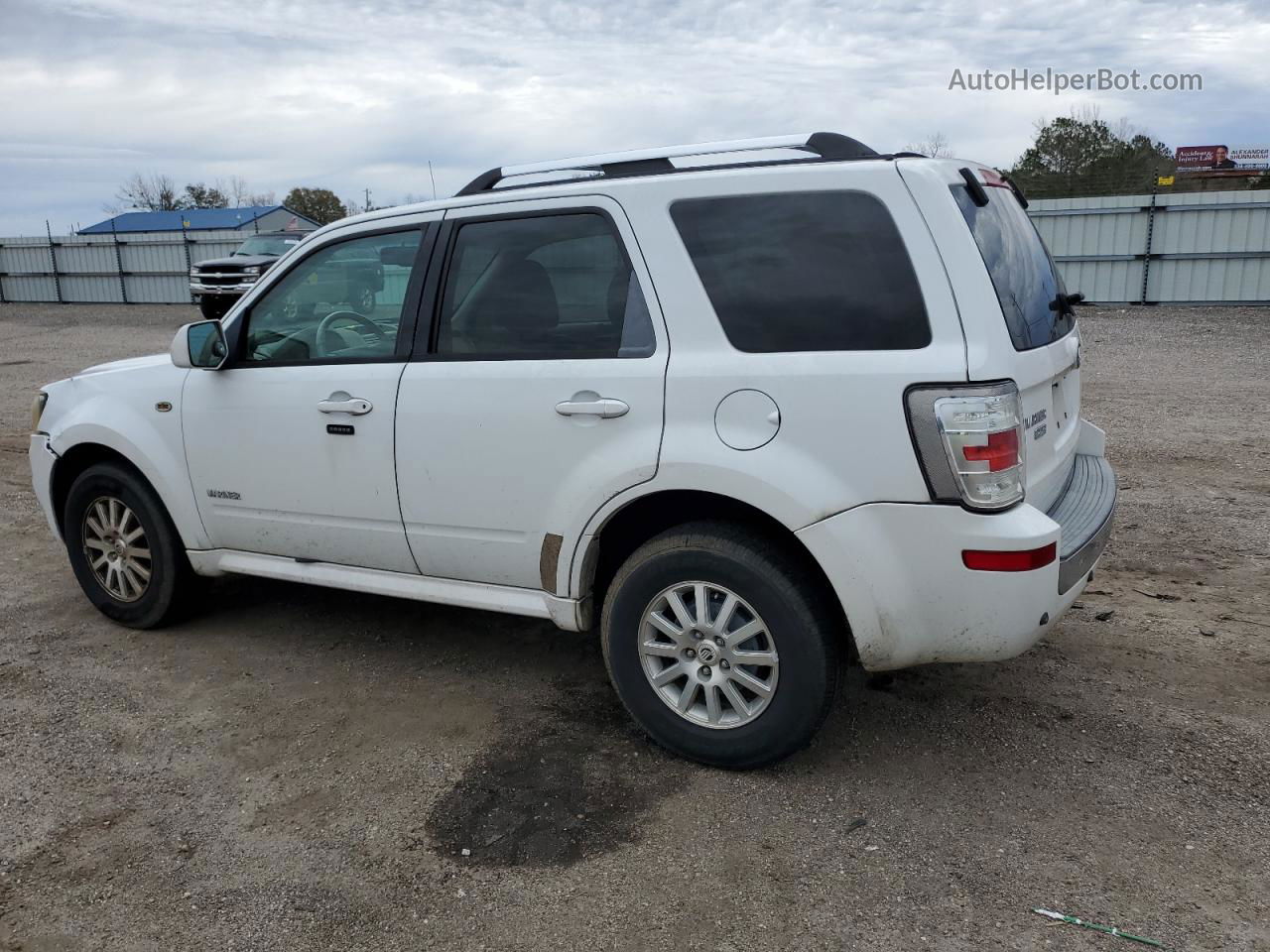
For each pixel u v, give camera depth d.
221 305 20.56
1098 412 9.47
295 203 60.12
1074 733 3.58
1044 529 2.94
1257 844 2.91
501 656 4.41
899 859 2.89
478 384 3.58
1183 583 5.02
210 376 4.27
